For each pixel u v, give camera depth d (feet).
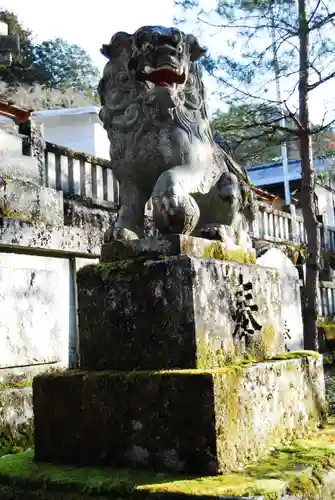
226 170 10.75
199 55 10.02
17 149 16.11
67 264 15.84
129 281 8.40
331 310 41.73
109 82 9.96
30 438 12.50
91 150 35.45
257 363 8.72
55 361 14.87
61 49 76.28
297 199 47.37
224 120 26.94
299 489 6.84
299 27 25.91
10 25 67.00
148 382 7.59
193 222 8.73
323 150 36.99
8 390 12.45
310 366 10.20
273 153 56.90
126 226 9.75
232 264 8.98
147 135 9.45
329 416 11.51
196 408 7.20
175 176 8.90
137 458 7.59
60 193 16.47
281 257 23.89
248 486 6.54
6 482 7.69
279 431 8.68
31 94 62.80
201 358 7.86
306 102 26.55
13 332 13.64
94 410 8.00
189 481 6.82
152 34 8.88
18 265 14.10
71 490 7.16
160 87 9.01
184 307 7.92
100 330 8.59
